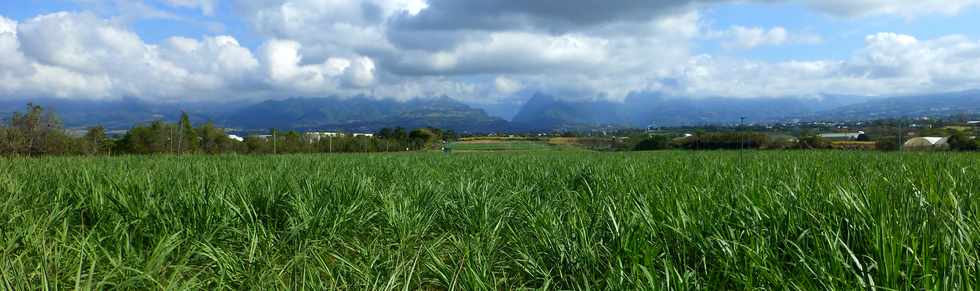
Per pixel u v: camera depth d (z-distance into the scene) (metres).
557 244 3.53
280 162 13.03
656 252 3.12
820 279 2.47
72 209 4.94
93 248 3.62
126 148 37.34
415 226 4.78
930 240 2.63
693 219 3.52
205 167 10.12
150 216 4.50
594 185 6.62
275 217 5.04
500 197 6.11
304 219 4.50
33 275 3.00
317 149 51.47
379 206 5.45
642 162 11.31
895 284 2.26
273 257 3.86
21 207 5.03
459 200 5.65
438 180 7.85
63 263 3.37
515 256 4.00
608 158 15.23
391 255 3.99
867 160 10.64
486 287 2.99
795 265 2.73
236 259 3.72
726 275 2.68
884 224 2.77
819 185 4.41
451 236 4.59
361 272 3.39
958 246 2.50
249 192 5.41
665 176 6.86
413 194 5.96
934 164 6.96
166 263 3.77
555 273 3.46
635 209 4.09
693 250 3.20
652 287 2.54
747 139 46.22
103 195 5.21
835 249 2.59
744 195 3.94
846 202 3.37
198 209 4.60
